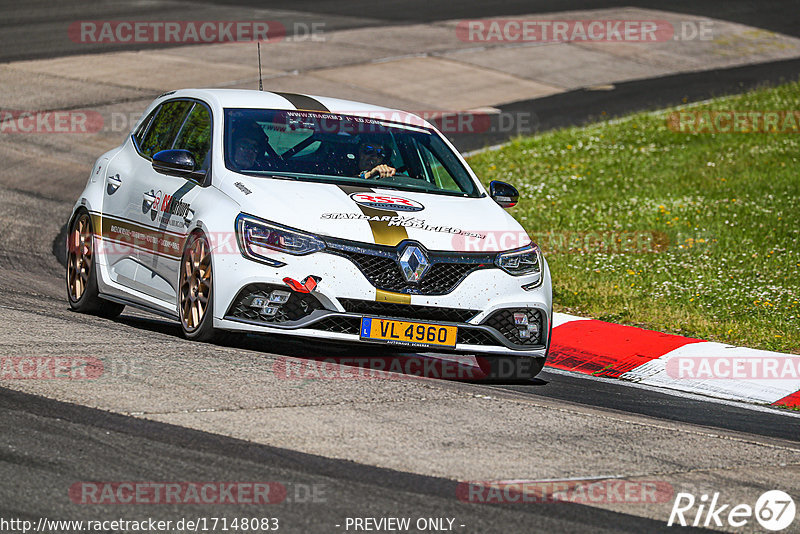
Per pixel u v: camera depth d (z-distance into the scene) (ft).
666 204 177.27
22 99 237.86
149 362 78.18
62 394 69.10
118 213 100.27
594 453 67.10
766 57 330.13
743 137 224.33
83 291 103.60
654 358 105.60
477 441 67.00
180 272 88.84
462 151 216.74
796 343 111.14
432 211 89.15
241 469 58.23
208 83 260.01
